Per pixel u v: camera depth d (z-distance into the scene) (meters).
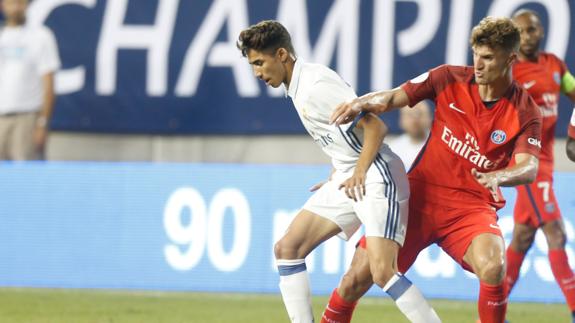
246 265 29.11
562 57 31.52
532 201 23.75
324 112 16.72
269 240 29.05
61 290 29.44
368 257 17.12
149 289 29.55
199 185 29.56
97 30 33.69
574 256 27.80
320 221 17.23
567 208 27.95
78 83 33.84
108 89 33.78
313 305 26.22
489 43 15.94
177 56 33.47
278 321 23.50
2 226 30.44
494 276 16.47
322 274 28.50
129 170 29.98
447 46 32.09
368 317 24.19
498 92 16.73
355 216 17.27
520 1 31.67
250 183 29.31
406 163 31.41
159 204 29.73
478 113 16.92
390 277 16.44
